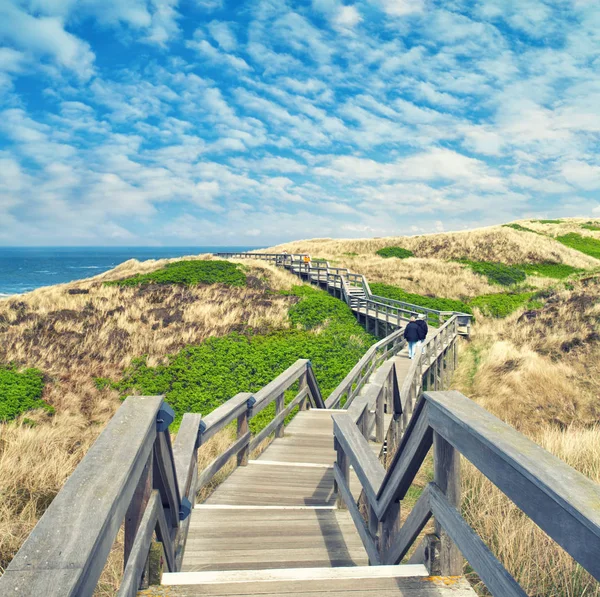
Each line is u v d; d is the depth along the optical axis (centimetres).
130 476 156
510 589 144
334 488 504
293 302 2705
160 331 2130
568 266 4088
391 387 780
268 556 343
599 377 1276
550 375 1290
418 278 3656
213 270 3177
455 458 199
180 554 315
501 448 142
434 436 206
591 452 590
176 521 284
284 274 3541
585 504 110
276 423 709
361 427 544
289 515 417
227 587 229
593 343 1502
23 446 663
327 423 835
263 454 670
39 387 1538
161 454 219
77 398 1528
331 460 644
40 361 1759
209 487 592
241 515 417
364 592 218
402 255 4616
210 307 2469
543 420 1095
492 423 164
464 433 173
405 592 213
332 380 1767
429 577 219
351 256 4731
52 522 123
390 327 2389
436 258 4481
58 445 721
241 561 335
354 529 389
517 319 2130
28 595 100
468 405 185
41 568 108
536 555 343
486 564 161
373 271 3897
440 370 1593
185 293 2725
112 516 134
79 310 2303
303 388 872
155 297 2627
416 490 592
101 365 1778
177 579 238
